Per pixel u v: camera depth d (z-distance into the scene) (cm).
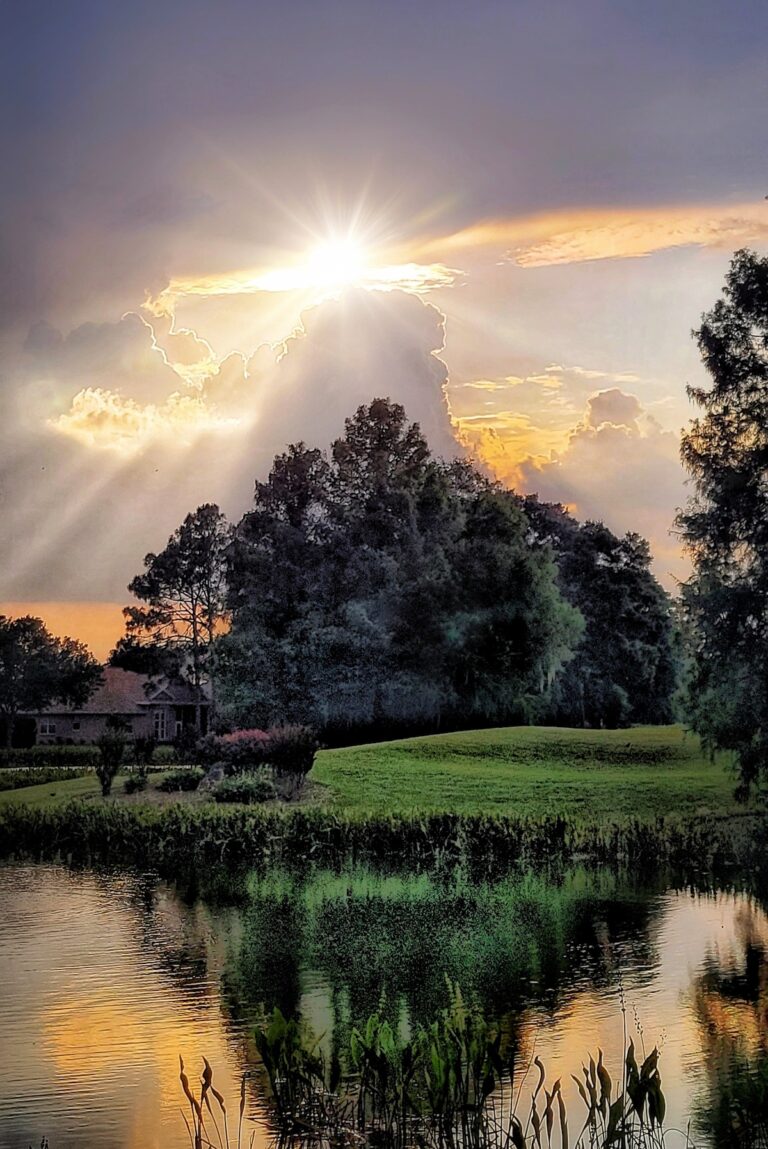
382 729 7919
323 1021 1950
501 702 8006
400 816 4381
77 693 10238
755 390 5178
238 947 2561
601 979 2219
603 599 9125
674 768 5994
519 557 8150
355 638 7988
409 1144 1398
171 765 6812
